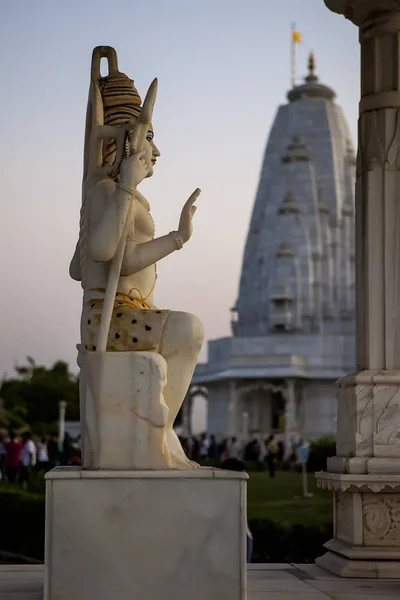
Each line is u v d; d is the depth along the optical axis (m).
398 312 9.25
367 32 9.59
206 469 6.20
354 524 8.72
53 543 5.88
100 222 6.30
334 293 91.00
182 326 6.41
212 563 5.91
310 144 94.06
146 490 5.94
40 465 37.72
